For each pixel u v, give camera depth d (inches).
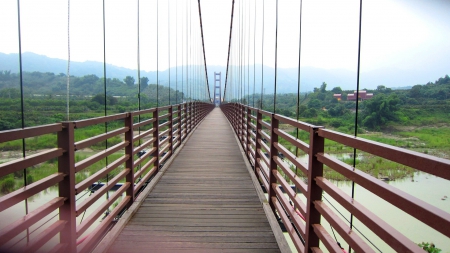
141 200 121.5
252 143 190.5
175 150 239.6
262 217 108.8
